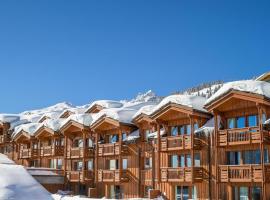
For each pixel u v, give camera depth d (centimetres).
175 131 3566
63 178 4572
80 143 4659
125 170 3966
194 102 3297
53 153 4825
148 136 3741
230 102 3042
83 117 4403
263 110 2859
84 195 4406
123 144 3969
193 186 3350
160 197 3544
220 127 3155
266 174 2734
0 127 6091
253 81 2914
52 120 4969
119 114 3988
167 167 3466
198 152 3341
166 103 3394
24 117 6175
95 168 4212
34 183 2353
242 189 2988
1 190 2181
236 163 3070
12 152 5684
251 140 2827
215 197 3145
